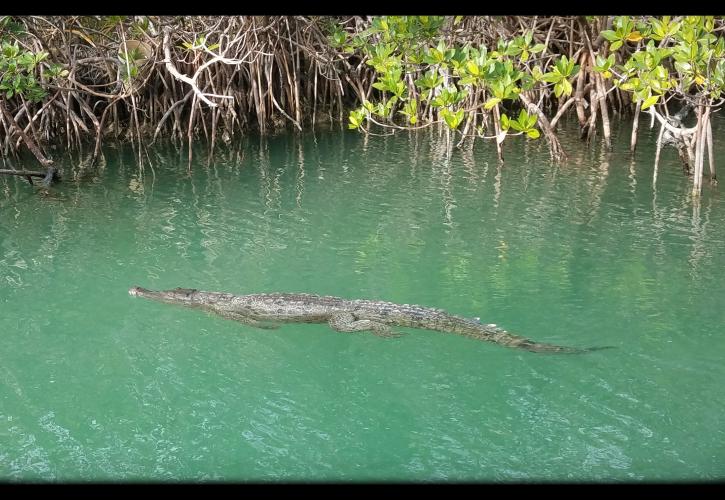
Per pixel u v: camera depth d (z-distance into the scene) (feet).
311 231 38.29
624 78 41.93
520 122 39.47
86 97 61.00
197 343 27.22
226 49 55.11
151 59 57.41
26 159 55.47
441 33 52.24
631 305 28.58
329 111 68.85
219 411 23.21
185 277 32.65
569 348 25.11
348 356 26.04
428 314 26.66
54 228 39.65
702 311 27.86
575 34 58.44
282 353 26.48
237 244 36.65
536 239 36.11
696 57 37.58
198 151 57.77
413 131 61.93
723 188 43.04
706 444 20.52
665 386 23.18
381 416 22.66
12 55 45.37
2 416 23.07
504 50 41.88
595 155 51.72
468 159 52.13
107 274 33.27
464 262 33.55
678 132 42.34
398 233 37.68
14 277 33.06
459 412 22.61
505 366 24.75
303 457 20.98
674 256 33.27
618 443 20.77
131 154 57.06
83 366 25.85
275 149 57.52
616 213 39.37
